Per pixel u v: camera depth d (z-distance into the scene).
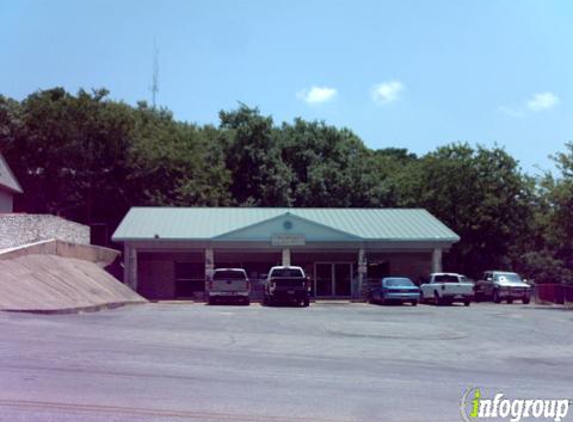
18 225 31.95
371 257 46.97
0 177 41.97
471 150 56.19
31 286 24.70
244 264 45.69
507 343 19.20
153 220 45.53
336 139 63.59
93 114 54.00
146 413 8.65
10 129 53.59
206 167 59.28
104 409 8.74
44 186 54.75
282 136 63.38
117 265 46.53
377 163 64.62
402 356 15.67
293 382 11.33
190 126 66.94
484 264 55.69
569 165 38.22
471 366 14.40
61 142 53.41
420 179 57.84
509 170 55.56
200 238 42.50
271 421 8.53
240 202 60.12
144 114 61.97
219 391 10.28
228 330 20.12
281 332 20.22
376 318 27.00
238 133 61.69
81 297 27.23
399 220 47.47
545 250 64.50
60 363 12.10
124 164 55.03
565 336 21.31
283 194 58.31
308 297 36.34
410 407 9.64
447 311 32.28
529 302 42.50
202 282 45.78
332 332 20.83
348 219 47.47
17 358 12.39
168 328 19.72
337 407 9.48
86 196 55.47
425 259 47.38
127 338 16.48
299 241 42.91
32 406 8.74
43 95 55.94
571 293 41.00
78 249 37.16
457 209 55.19
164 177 56.28
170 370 11.99
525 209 54.81
